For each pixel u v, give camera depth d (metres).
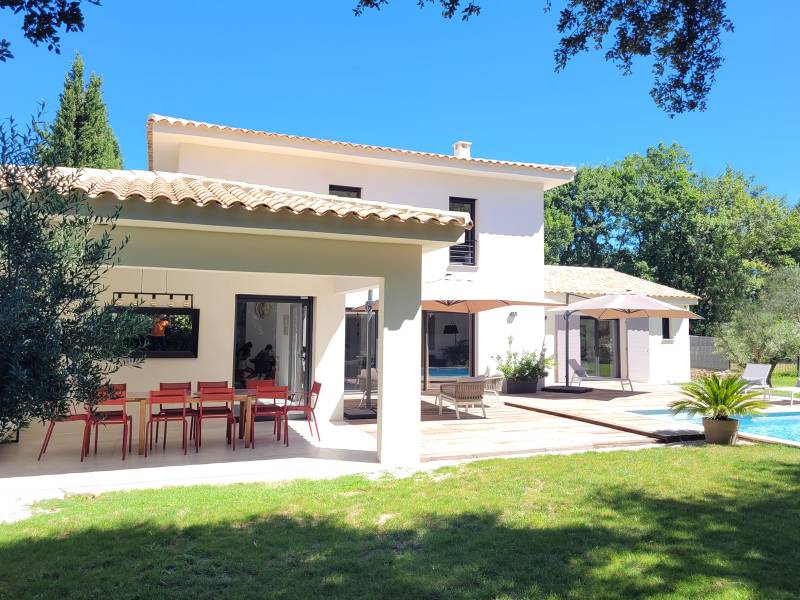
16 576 4.47
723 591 4.29
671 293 22.33
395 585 4.39
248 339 12.38
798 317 22.33
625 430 11.16
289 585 4.41
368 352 14.04
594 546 5.16
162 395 9.04
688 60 6.52
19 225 3.66
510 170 17.14
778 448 9.60
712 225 36.09
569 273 23.55
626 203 39.69
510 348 17.92
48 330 3.57
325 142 14.52
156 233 7.26
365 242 8.27
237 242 7.63
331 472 7.98
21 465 8.24
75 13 4.39
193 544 5.14
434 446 9.60
